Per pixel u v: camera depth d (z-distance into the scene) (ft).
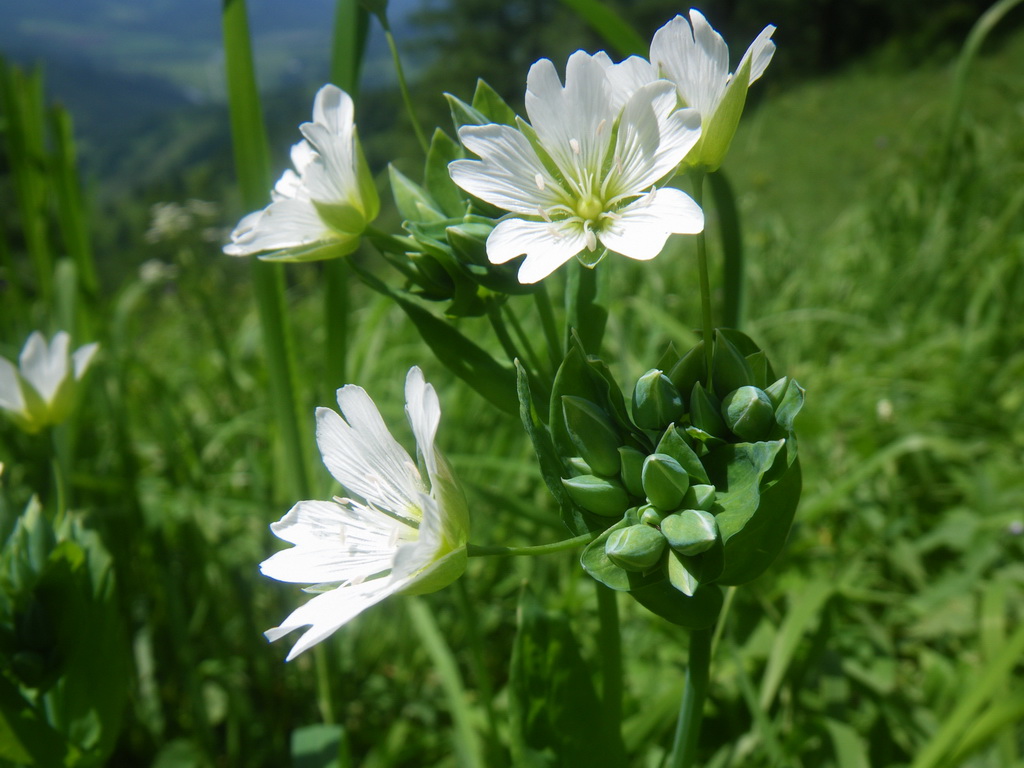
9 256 0.95
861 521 0.86
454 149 0.44
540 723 0.46
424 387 0.35
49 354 0.55
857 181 3.30
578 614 0.75
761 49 0.36
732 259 0.60
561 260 0.36
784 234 1.61
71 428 0.84
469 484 0.62
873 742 0.64
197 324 1.39
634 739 0.56
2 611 0.47
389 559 0.38
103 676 0.49
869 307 1.32
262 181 0.63
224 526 0.89
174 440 0.88
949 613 0.73
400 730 0.71
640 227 0.36
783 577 0.78
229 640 0.81
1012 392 1.07
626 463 0.34
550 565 0.83
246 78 0.61
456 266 0.41
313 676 0.77
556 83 0.38
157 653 0.78
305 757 0.55
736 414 0.34
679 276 1.38
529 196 0.38
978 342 1.10
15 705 0.46
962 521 0.82
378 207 0.43
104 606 0.49
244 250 0.43
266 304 0.62
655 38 0.38
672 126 0.37
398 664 0.79
